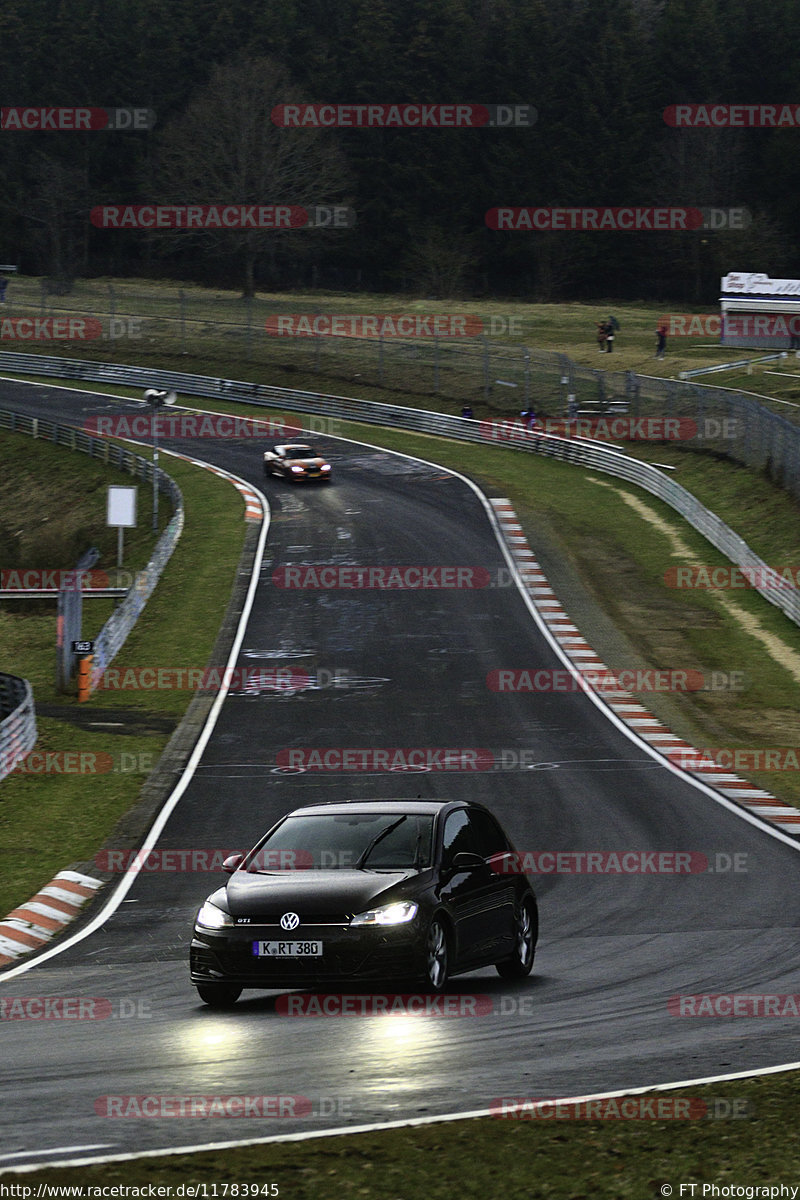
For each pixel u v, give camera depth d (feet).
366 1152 86.58
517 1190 81.46
